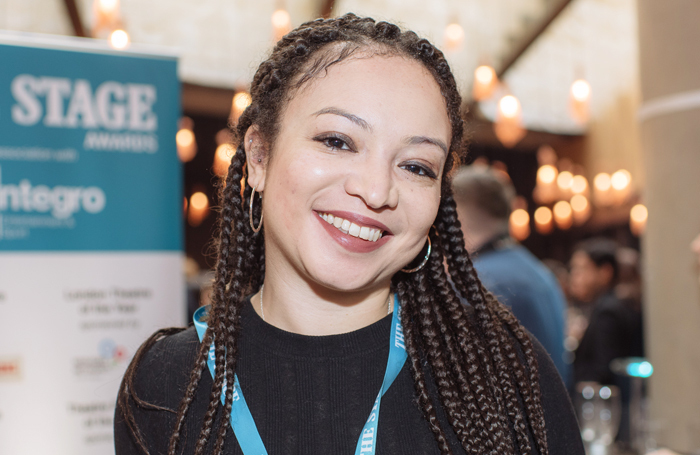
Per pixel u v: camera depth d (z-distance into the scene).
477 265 2.33
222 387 0.99
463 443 0.96
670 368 2.51
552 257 12.98
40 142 1.94
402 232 0.93
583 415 1.98
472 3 7.71
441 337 1.06
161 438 1.01
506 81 8.62
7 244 1.90
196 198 9.86
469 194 2.43
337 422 0.95
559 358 2.37
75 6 5.81
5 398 1.88
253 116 1.02
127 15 6.55
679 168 2.50
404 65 0.93
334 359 0.98
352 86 0.90
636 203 8.72
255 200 1.11
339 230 0.92
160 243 2.05
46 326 1.92
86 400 1.95
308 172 0.90
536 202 12.68
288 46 1.01
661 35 2.56
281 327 1.02
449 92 0.98
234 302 1.05
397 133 0.89
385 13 7.21
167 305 2.05
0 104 1.91
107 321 1.98
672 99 2.52
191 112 7.94
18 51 1.93
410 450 0.95
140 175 2.04
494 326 1.07
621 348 3.31
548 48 8.81
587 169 9.70
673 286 2.51
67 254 1.96
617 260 3.96
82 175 1.98
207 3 6.91
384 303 1.04
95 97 2.00
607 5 8.51
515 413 1.01
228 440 0.96
